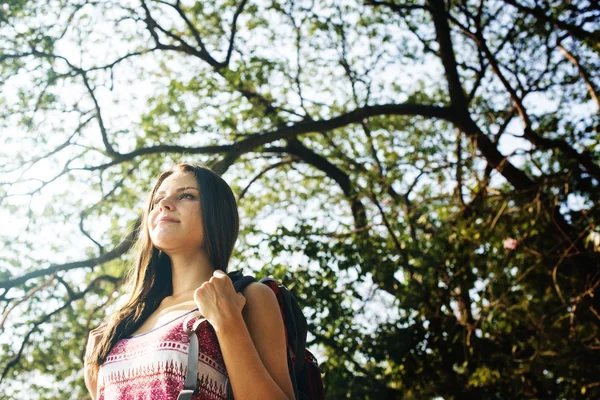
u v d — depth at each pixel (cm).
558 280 1059
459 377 1099
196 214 232
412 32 1344
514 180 1082
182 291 229
